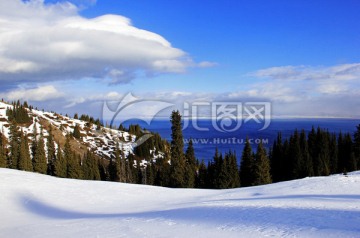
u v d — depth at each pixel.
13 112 107.12
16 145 67.50
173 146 54.16
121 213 19.69
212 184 59.75
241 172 61.03
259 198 22.83
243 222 12.13
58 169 65.31
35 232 13.78
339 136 79.31
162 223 13.41
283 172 71.19
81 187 30.23
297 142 69.56
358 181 29.39
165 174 62.12
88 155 72.00
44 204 23.02
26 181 29.52
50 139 76.75
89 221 15.77
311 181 31.36
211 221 12.97
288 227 10.50
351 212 13.02
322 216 12.26
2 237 13.60
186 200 25.84
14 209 21.09
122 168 68.25
